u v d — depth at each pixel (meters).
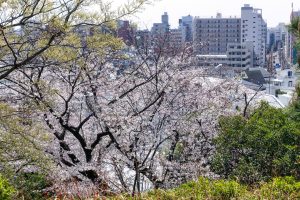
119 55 9.99
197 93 10.80
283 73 53.25
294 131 7.43
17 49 8.42
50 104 8.90
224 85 12.61
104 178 9.02
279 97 28.28
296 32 9.20
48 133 8.74
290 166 6.99
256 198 5.01
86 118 9.70
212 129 10.50
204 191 5.20
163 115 10.23
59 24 7.64
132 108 10.20
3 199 4.27
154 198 5.20
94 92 9.86
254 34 94.31
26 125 8.59
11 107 8.36
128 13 8.37
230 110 11.56
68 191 7.13
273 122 7.91
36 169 8.63
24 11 7.47
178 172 9.70
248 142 7.62
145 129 9.76
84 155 10.57
